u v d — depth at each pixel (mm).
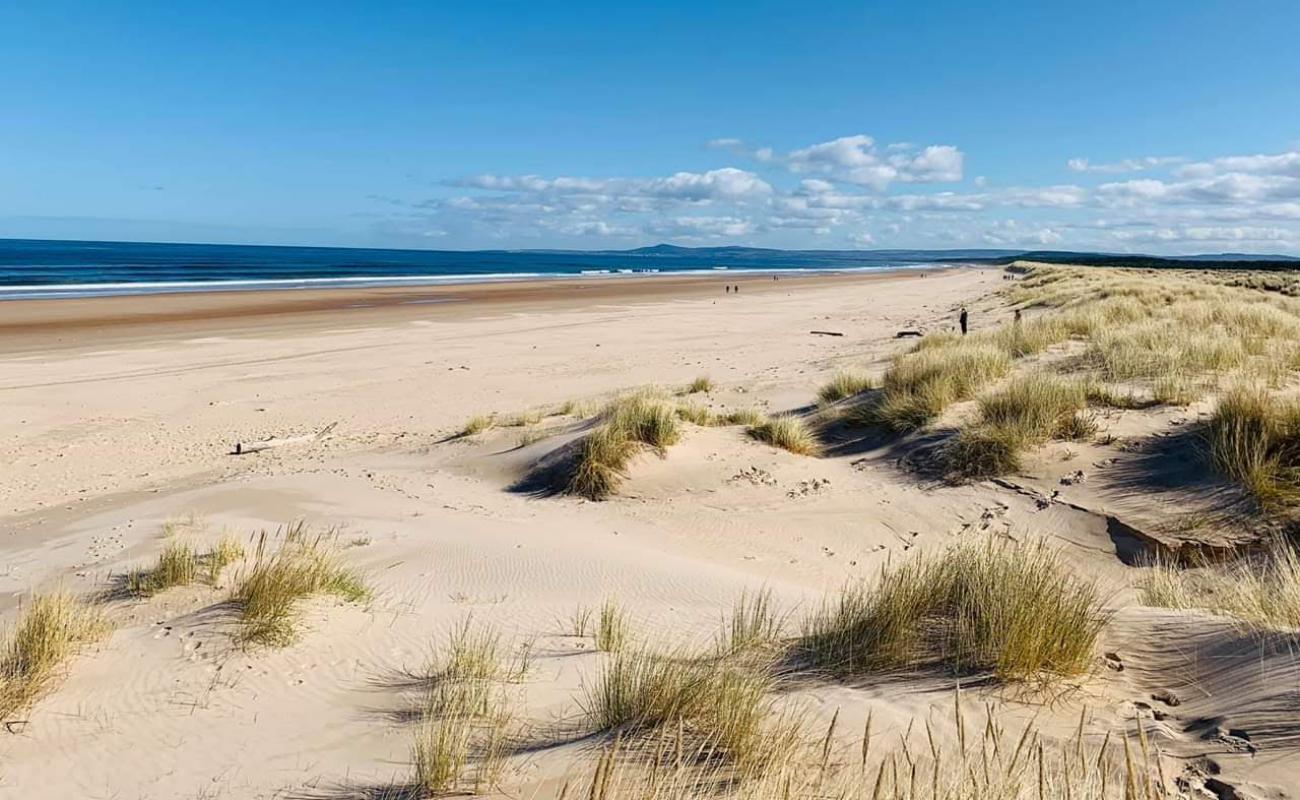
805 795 3037
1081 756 3137
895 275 123500
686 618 6184
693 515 9711
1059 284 41406
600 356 25922
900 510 9367
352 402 18703
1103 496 8555
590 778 3422
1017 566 5133
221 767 4074
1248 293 28109
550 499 10617
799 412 14562
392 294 55969
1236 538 7293
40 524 10234
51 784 3979
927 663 4426
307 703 4758
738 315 42125
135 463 13641
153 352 26156
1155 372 12031
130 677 5066
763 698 4141
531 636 5824
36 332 30953
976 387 12352
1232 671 3799
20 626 5605
